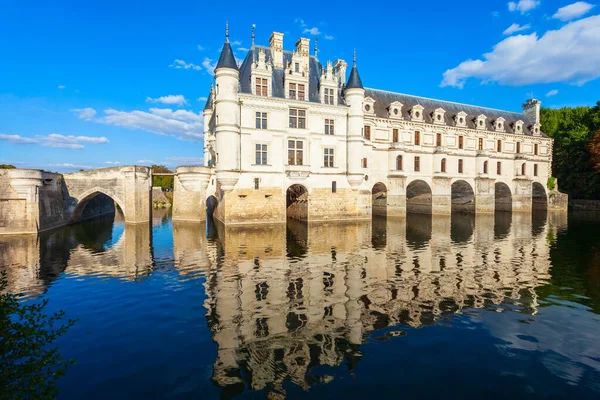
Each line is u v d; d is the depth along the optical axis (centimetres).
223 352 967
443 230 3497
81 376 853
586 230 3528
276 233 3188
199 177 4097
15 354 573
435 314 1245
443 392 791
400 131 4969
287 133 3869
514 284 1611
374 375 855
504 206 6038
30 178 3222
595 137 5900
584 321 1197
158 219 4841
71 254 2334
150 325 1150
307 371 872
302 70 3978
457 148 5378
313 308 1295
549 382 837
